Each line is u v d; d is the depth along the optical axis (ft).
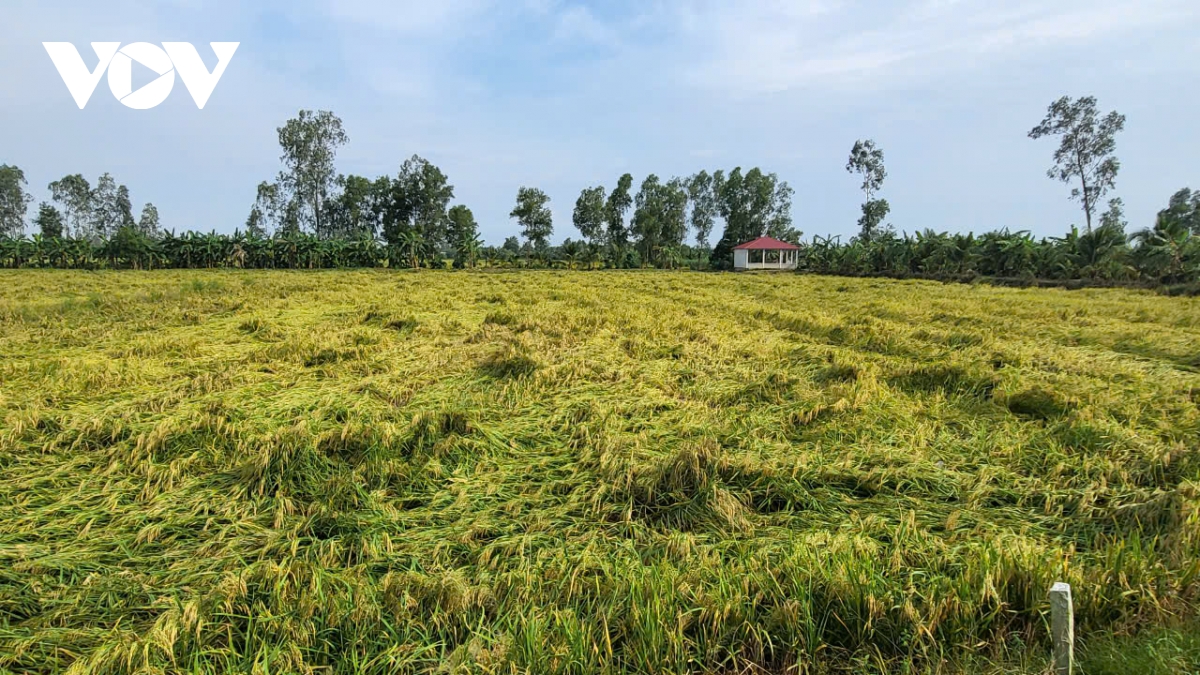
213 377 19.21
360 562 9.07
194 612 7.38
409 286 61.31
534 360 20.84
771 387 18.71
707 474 11.58
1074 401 16.05
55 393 17.38
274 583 8.23
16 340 26.37
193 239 123.75
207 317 33.19
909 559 8.92
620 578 8.31
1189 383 19.39
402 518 10.44
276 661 6.82
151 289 52.11
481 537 9.93
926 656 7.09
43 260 120.67
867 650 7.21
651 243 178.50
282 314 35.42
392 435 13.67
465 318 35.60
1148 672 6.50
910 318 35.60
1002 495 11.39
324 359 22.99
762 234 194.90
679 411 16.58
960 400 17.29
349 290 51.75
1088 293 57.52
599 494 11.00
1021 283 76.23
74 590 8.37
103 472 12.23
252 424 15.01
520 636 7.06
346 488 11.29
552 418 15.88
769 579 8.14
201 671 6.66
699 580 8.23
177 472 11.94
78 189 200.64
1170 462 12.03
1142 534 9.64
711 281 79.82
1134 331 29.55
